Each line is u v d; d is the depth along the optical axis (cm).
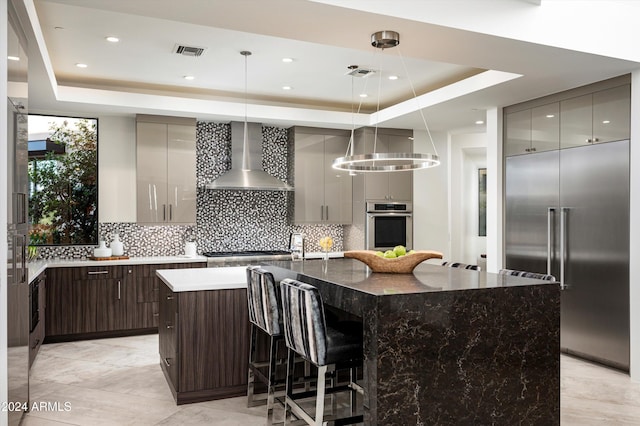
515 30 369
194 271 476
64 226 652
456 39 367
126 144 676
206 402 396
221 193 732
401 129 766
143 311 631
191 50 496
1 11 270
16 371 323
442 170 801
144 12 322
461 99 561
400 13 329
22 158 339
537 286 306
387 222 762
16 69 321
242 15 327
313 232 794
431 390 275
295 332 304
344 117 725
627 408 384
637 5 425
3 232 276
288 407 336
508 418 296
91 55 512
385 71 571
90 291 607
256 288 361
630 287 450
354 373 351
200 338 395
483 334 290
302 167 745
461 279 329
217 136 725
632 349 449
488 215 616
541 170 549
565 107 520
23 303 342
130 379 453
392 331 266
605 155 477
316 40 373
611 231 471
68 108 619
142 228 686
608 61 419
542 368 307
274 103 721
